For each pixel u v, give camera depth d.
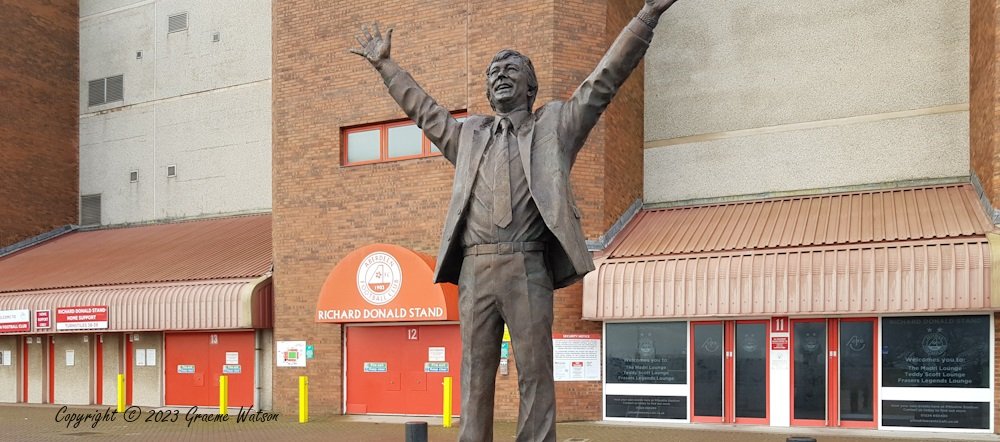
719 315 16.47
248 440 15.27
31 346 25.83
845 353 16.48
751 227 17.62
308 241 20.41
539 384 6.19
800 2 19.31
